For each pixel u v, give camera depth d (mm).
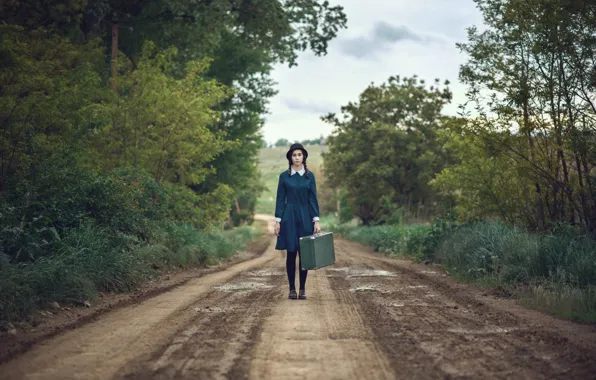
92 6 17312
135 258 10359
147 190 13781
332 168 39688
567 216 11055
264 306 7000
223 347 4641
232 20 22641
